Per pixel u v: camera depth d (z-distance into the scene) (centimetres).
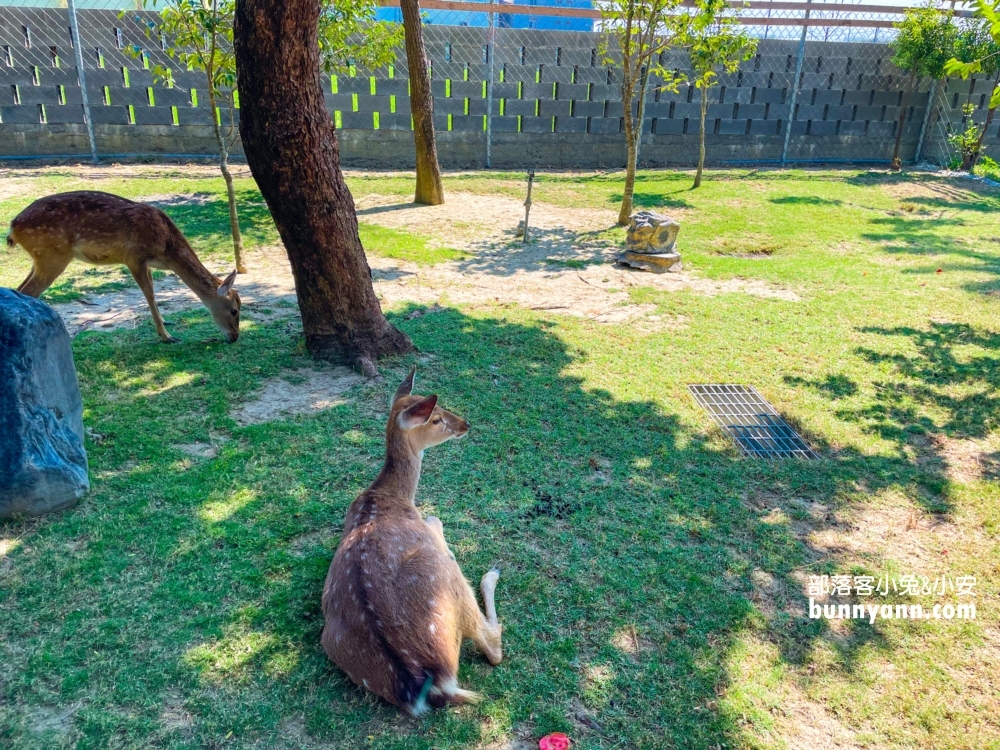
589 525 448
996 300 906
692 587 398
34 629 343
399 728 303
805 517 472
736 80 1923
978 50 1802
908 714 328
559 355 712
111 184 1325
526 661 343
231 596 370
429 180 1352
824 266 1062
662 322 821
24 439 412
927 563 434
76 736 291
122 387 593
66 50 1523
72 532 410
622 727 311
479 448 530
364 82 1702
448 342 729
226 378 617
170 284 891
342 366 660
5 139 1533
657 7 1148
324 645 324
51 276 670
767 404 631
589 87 1833
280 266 983
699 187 1617
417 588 311
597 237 1206
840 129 2044
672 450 545
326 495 459
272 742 294
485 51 1759
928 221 1394
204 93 1622
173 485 460
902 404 634
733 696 330
